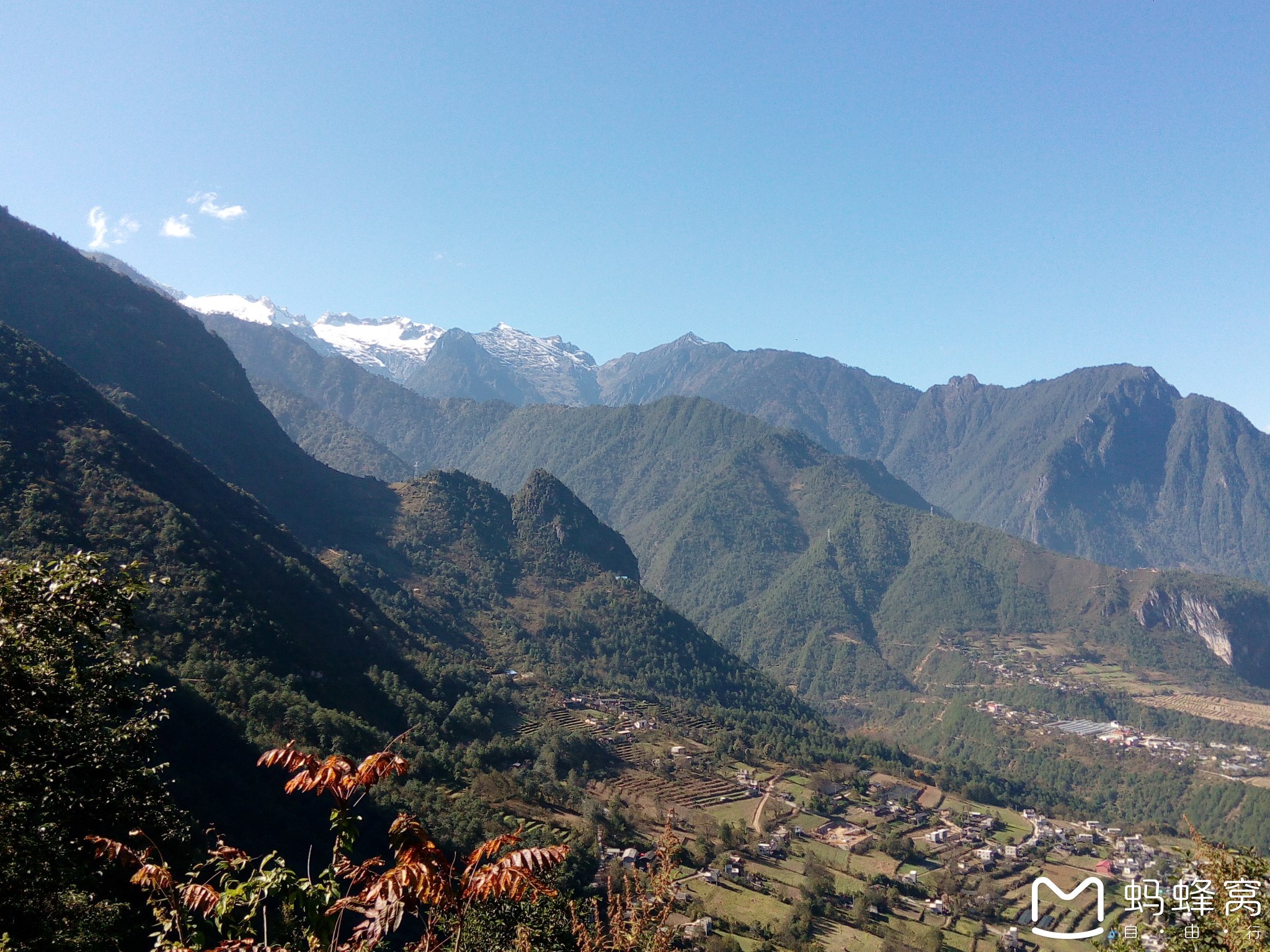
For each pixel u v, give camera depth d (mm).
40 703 15273
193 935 10953
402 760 10688
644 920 13820
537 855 10125
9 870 15539
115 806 17328
